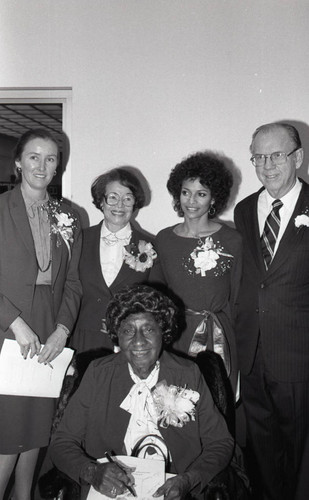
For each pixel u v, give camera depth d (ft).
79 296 8.63
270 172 8.23
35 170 7.84
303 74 11.30
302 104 11.34
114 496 5.78
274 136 8.17
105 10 11.56
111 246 9.04
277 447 8.96
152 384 6.63
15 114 17.31
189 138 11.56
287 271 8.21
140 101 11.60
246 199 9.14
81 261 8.96
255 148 8.35
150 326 6.48
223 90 11.44
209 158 8.96
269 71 11.35
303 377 8.38
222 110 11.48
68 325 8.28
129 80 11.60
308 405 8.47
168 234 9.25
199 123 11.53
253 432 9.02
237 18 11.34
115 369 6.72
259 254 8.54
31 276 7.90
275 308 8.31
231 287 9.07
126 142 11.68
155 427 6.48
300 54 11.28
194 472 6.10
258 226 8.71
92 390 6.68
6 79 11.87
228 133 11.49
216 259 8.81
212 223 9.24
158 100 11.58
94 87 11.68
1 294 7.84
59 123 18.98
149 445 6.45
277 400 8.55
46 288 8.14
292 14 11.24
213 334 8.74
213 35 11.41
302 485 8.18
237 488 6.36
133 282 8.88
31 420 8.10
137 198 8.98
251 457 9.32
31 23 11.74
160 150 11.62
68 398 7.13
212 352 7.99
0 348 7.84
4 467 8.13
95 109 11.71
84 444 6.70
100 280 8.82
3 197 8.03
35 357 7.88
